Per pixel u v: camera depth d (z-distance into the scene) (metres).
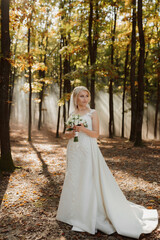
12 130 18.94
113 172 6.06
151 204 3.77
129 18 12.73
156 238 2.74
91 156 3.05
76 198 3.06
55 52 21.45
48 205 3.82
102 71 11.47
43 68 9.29
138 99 10.69
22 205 3.81
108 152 9.38
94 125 3.17
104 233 2.89
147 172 5.92
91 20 12.02
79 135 3.13
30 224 3.14
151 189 4.53
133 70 13.55
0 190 4.60
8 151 6.20
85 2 11.69
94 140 3.14
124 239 2.76
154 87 19.67
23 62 7.25
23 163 7.18
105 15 12.67
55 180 5.33
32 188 4.74
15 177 5.56
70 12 13.88
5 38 5.94
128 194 4.30
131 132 13.95
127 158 7.98
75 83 15.88
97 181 3.01
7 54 5.97
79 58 14.73
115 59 19.02
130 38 14.08
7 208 3.69
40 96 19.66
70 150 3.18
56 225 3.10
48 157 8.28
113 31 14.43
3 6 5.90
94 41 13.55
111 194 3.02
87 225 2.93
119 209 3.01
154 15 12.59
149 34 12.64
